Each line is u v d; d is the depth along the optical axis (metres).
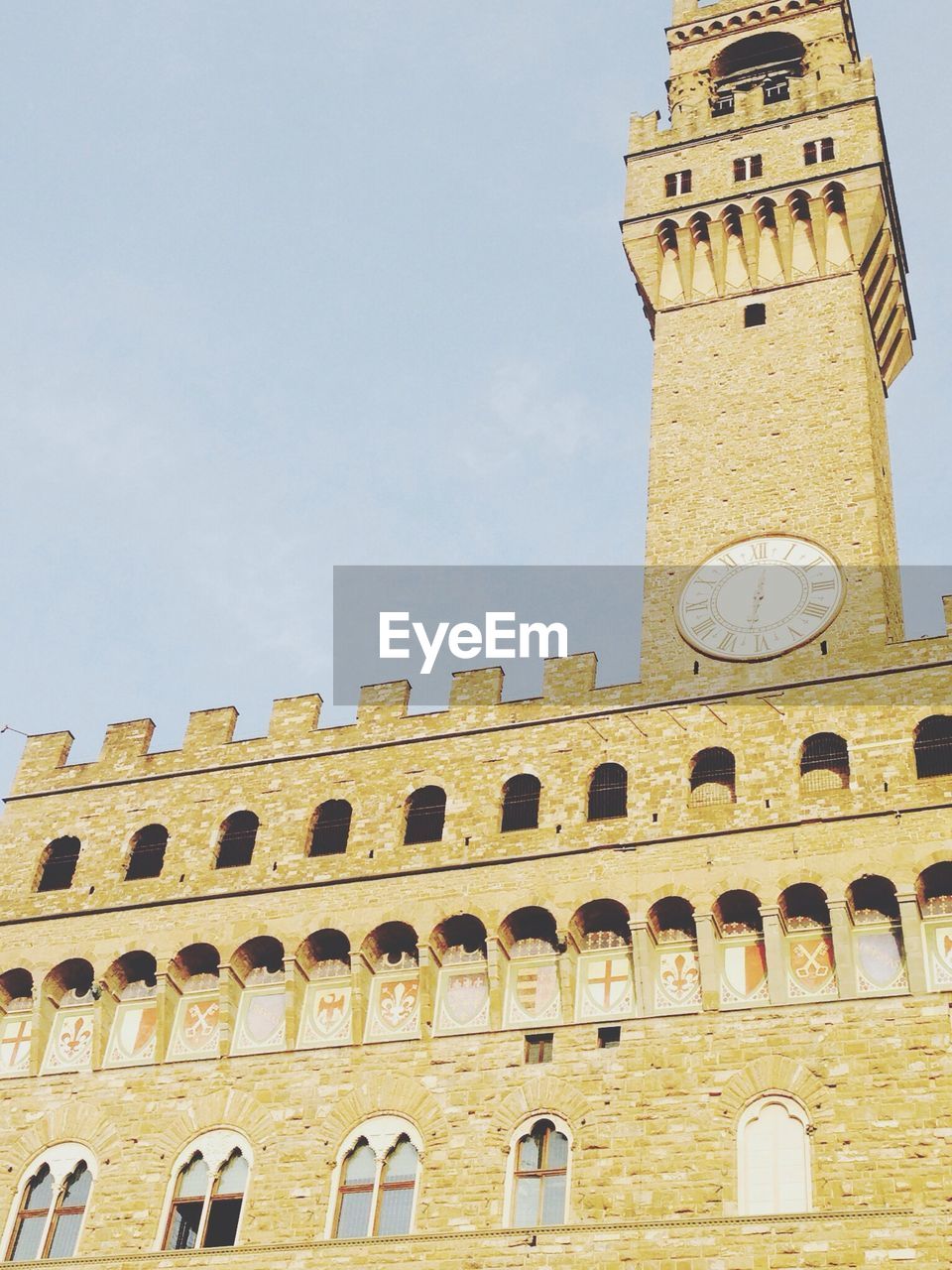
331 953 53.56
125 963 55.25
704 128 74.62
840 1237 42.28
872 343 68.81
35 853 59.81
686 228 70.75
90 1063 53.44
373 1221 47.16
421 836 55.53
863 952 47.31
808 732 52.06
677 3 83.25
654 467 63.44
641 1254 43.53
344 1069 50.41
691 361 66.94
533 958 51.03
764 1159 44.50
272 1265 46.75
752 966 48.22
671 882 49.88
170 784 60.12
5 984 56.09
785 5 80.56
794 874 48.66
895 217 71.94
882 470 63.44
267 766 59.09
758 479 61.34
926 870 47.53
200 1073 51.97
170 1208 49.47
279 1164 49.03
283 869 55.53
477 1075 48.81
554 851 52.09
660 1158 45.28
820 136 71.69
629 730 54.56
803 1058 45.72
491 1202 46.16
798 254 68.88
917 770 51.03
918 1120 43.66
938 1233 41.69
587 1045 48.31
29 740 64.12
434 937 51.69
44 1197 51.03
